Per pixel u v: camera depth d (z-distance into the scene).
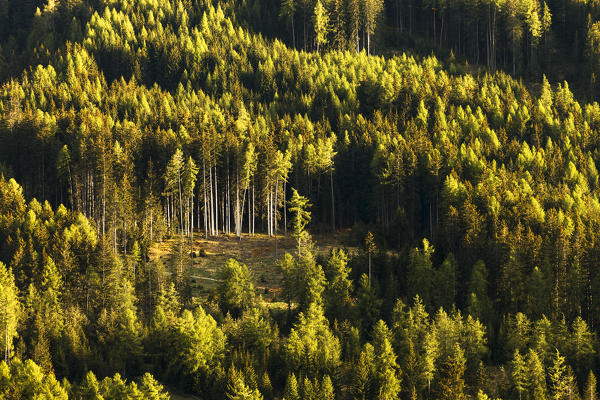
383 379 151.00
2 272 172.38
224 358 160.25
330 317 178.75
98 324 169.88
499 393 153.88
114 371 159.12
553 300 178.88
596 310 176.62
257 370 157.62
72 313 169.62
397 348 163.00
